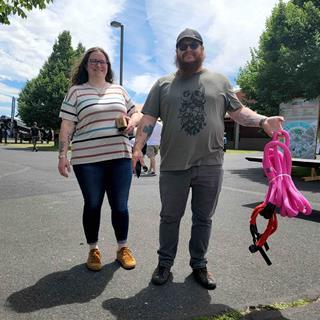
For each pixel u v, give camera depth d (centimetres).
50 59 2730
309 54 1062
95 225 346
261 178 1002
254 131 3325
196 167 313
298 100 1092
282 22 1149
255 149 3312
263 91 1180
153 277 321
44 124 2692
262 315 274
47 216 543
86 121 336
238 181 941
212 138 309
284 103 1127
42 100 2655
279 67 1124
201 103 304
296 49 1109
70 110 340
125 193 352
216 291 310
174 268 355
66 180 900
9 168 1163
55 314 269
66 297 295
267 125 299
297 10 1124
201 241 324
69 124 341
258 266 364
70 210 584
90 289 309
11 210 578
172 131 308
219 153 318
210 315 272
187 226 501
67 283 319
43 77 2689
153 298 296
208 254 394
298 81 1087
